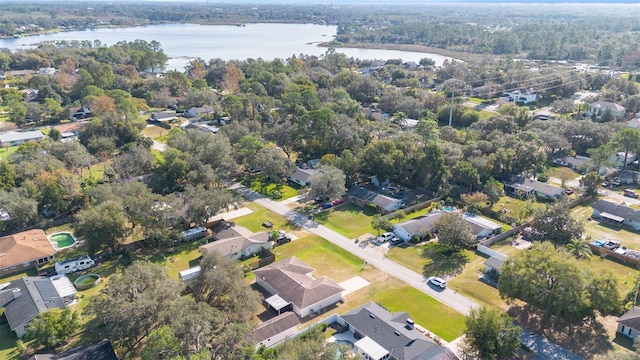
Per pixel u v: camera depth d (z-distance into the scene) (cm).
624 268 8769
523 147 12812
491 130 15550
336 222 10744
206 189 11475
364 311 6981
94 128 14975
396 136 13650
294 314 6919
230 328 5750
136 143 14412
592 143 14900
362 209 11481
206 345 5584
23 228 10000
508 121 15450
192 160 11762
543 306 6812
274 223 10631
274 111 17588
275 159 12781
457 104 19800
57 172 10956
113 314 5903
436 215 10450
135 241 9444
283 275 7919
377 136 15650
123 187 10075
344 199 12062
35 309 6850
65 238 9838
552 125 15638
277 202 11869
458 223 9250
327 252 9344
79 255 9100
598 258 9150
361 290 8012
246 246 9031
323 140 14338
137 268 6656
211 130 17162
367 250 9444
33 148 12681
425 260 9069
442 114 19238
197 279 7125
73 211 10869
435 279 8181
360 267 8781
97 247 8794
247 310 6494
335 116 14712
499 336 6203
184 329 5544
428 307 7538
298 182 13038
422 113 18888
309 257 9138
